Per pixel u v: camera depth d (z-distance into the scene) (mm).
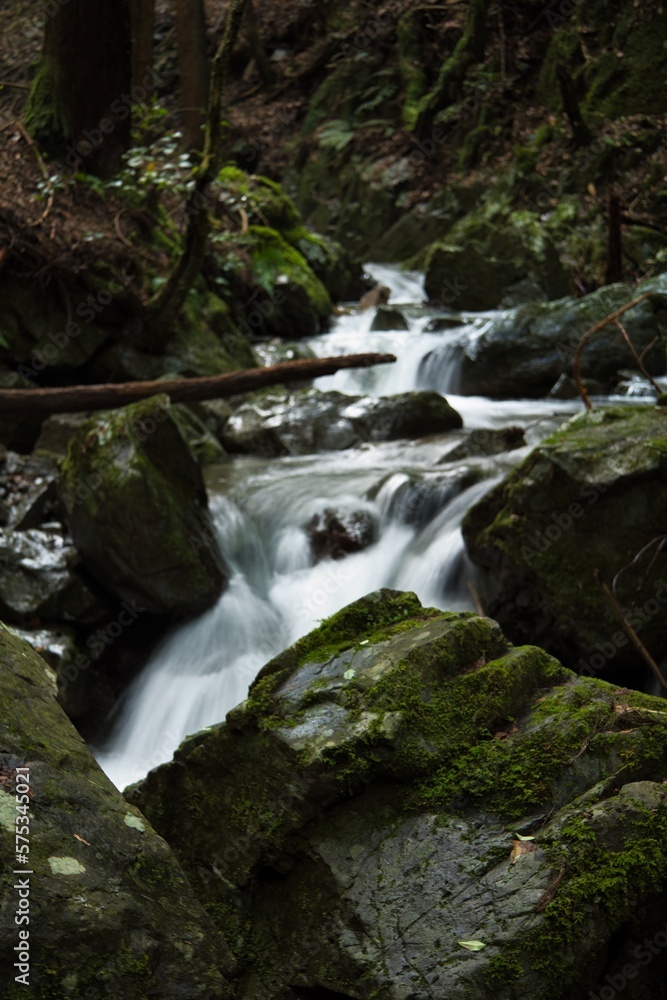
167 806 3016
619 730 2695
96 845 2285
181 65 13508
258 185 13547
